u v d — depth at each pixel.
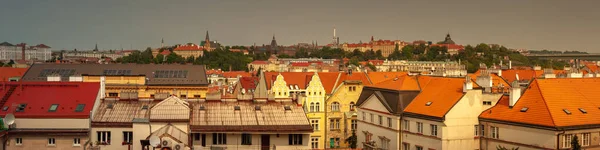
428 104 98.00
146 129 78.31
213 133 79.50
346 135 129.38
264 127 80.69
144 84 125.25
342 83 130.12
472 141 92.62
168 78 129.62
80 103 81.25
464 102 92.12
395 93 104.44
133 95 87.06
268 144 81.25
